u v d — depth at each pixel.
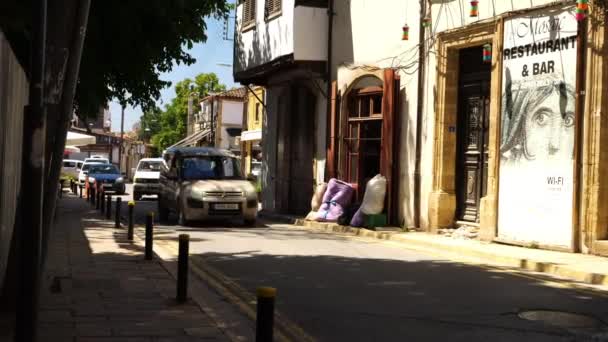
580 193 11.81
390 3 17.64
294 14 20.19
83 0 5.60
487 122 14.76
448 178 15.52
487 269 10.23
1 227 6.85
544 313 7.01
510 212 13.29
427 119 16.00
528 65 13.00
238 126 59.00
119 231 14.93
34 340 4.16
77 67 5.64
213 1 17.55
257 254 11.68
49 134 6.16
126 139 88.25
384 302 7.55
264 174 25.27
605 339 5.90
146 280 8.42
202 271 9.68
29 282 4.14
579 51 11.83
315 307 7.27
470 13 14.33
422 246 13.60
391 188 16.92
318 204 19.31
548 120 12.48
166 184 19.23
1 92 6.50
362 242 14.09
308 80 21.75
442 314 6.93
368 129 18.58
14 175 8.35
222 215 17.30
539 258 10.98
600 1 11.47
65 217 18.97
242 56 24.19
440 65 15.53
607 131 11.57
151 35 16.33
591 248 11.55
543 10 12.64
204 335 5.73
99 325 6.00
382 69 17.47
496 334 6.09
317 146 21.19
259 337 3.64
